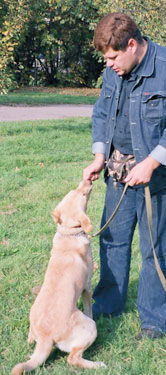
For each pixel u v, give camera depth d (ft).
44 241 18.29
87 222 11.55
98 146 12.53
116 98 11.36
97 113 12.56
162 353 11.62
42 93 74.74
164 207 11.68
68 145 35.68
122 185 12.17
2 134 38.93
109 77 11.91
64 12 76.64
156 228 11.82
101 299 13.38
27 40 82.02
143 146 11.14
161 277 11.80
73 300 10.89
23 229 19.70
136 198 12.10
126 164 11.70
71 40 83.35
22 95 70.18
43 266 16.29
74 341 10.68
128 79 11.04
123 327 12.58
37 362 10.23
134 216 12.51
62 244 11.75
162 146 10.73
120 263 12.86
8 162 29.55
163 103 10.82
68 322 10.62
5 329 12.50
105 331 12.56
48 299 10.82
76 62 86.53
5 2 42.34
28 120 46.78
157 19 35.14
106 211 12.73
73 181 26.17
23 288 14.61
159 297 12.40
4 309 13.51
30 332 11.61
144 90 10.82
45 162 30.50
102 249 12.98
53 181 26.16
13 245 17.99
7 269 16.19
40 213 21.35
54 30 80.23
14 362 11.14
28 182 26.09
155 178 11.37
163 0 35.32
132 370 10.80
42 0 72.33
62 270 11.25
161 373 10.77
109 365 11.00
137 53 10.56
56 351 11.61
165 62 10.69
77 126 43.50
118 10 36.22
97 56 76.95
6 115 50.93
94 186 25.52
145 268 12.37
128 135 11.48
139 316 12.92
